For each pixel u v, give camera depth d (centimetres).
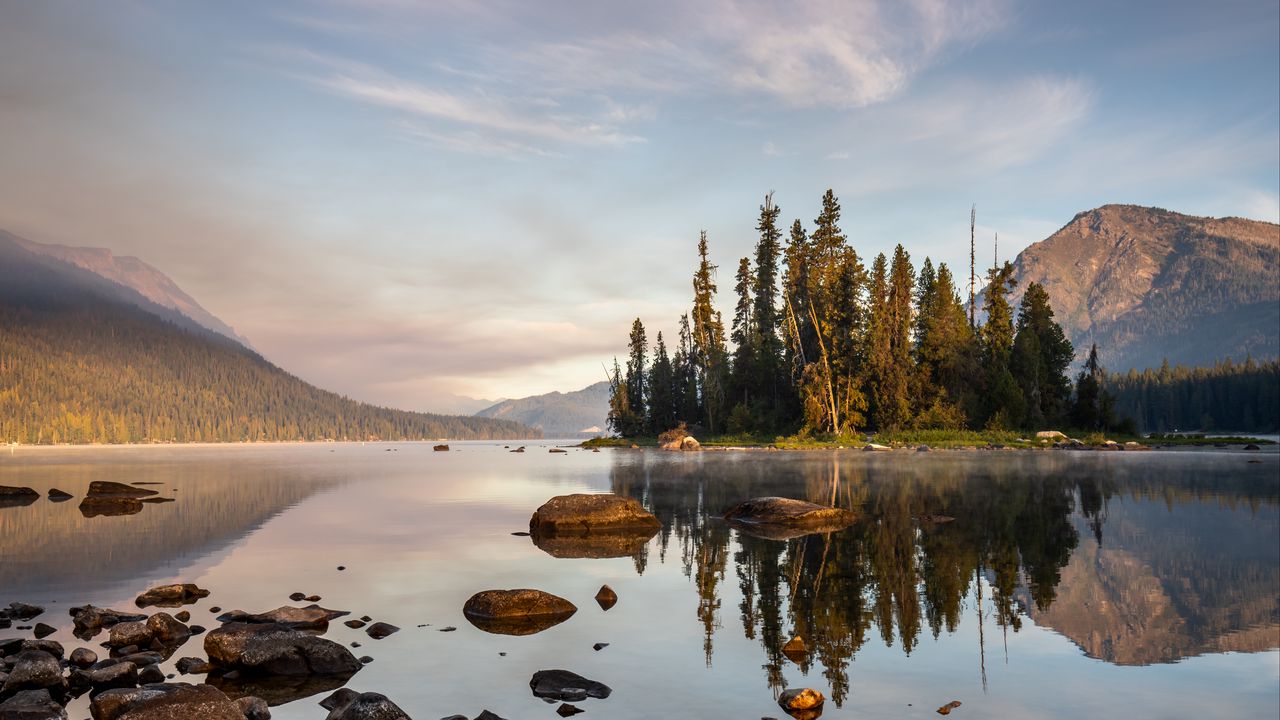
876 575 1514
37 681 912
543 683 898
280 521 2452
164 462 7975
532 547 1908
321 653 992
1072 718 797
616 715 812
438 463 6969
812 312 8256
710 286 9538
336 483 4175
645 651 1038
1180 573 1512
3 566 1692
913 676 930
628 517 2216
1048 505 2619
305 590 1431
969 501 2753
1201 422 17350
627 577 1525
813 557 1717
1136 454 6181
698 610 1258
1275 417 16188
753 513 2341
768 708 829
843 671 949
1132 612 1222
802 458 5797
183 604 1335
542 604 1256
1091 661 984
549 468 5403
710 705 840
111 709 825
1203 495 2908
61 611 1305
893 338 8075
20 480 4747
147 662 1038
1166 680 913
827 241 8562
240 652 991
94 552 1869
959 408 7956
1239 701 845
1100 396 8581
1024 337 8412
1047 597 1323
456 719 786
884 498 2866
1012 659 993
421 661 1009
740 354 9100
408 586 1458
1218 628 1129
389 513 2661
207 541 2028
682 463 5547
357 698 797
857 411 8131
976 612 1227
